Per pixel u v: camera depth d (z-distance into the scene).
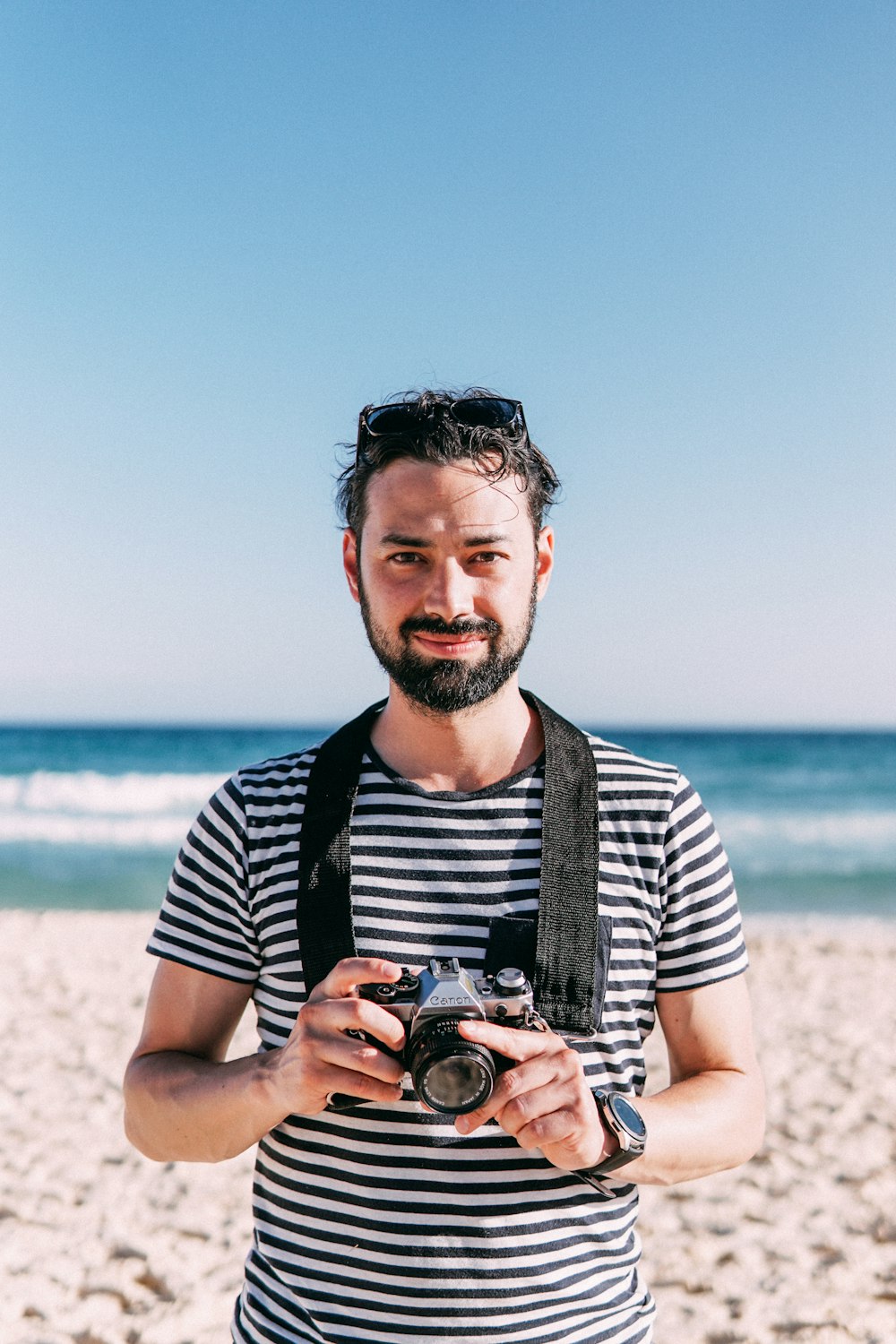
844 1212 4.68
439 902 1.62
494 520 1.64
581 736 1.76
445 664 1.63
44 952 10.70
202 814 1.77
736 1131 1.64
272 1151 1.62
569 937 1.58
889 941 11.90
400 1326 1.49
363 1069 1.45
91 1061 6.87
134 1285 4.09
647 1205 4.82
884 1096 6.16
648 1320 1.65
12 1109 5.99
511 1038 1.44
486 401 1.69
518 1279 1.48
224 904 1.71
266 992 1.68
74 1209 4.75
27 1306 3.93
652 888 1.67
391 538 1.64
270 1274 1.62
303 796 1.71
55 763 39.34
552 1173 1.52
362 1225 1.51
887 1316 3.85
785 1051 7.13
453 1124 1.51
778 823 23.27
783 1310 3.89
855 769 35.72
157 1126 1.65
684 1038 1.72
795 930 12.93
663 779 1.72
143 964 10.06
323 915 1.61
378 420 1.71
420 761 1.71
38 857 19.38
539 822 1.67
